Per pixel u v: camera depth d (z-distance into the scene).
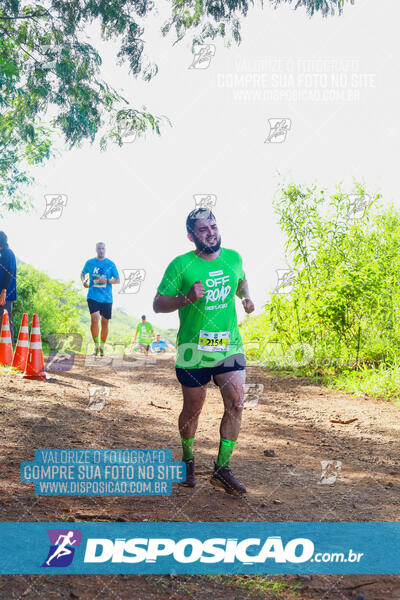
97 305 11.49
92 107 9.73
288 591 2.63
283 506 3.72
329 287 9.52
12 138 10.45
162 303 3.94
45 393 6.98
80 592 2.53
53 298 16.50
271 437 5.70
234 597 2.56
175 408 7.05
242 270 4.18
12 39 9.16
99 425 5.69
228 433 3.93
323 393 8.21
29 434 5.05
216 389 8.66
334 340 9.78
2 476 3.91
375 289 8.99
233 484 3.90
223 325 4.05
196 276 3.96
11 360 8.98
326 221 9.95
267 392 8.30
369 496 3.94
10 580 2.57
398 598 2.56
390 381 8.05
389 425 6.24
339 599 2.55
